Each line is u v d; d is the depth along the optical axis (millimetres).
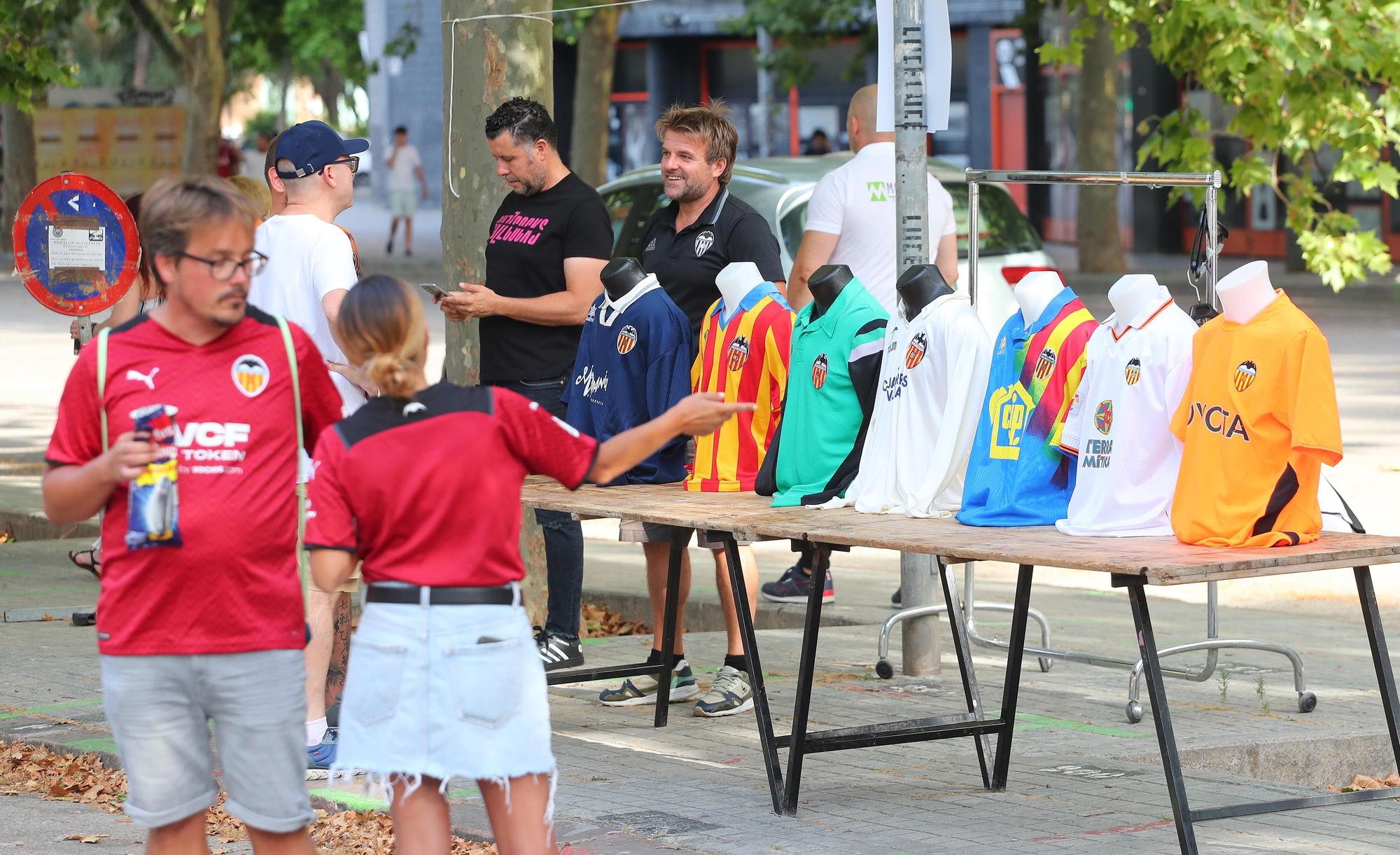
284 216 15500
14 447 37094
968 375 14234
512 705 9953
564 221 18234
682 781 14938
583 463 10352
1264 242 85750
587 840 13070
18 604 23391
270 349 9969
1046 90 98562
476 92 21156
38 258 20641
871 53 75188
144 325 9859
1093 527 13195
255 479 9859
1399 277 71812
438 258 87812
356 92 194750
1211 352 12719
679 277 18047
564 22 67688
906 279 14742
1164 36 32750
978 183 18641
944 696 18234
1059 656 18547
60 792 14898
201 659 9852
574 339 18531
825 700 18094
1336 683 18797
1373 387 42969
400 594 9945
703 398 10625
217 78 72062
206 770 10141
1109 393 13312
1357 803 13305
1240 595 24547
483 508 9961
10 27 42969
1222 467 12500
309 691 14961
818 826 13492
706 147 17812
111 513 9844
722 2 106938
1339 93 32562
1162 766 15383
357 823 13828
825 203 20984
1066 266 81125
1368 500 28828
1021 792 14539
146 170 73188
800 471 15242
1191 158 34000
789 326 15992
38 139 73312
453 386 10172
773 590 23812
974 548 12492
